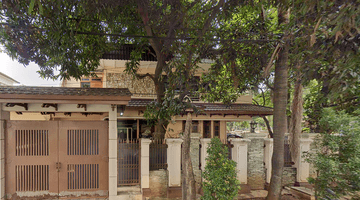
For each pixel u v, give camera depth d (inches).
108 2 207.3
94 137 254.7
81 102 225.8
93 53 333.7
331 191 198.7
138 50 374.0
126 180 293.0
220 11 253.6
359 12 130.0
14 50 211.9
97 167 254.8
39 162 243.3
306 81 229.3
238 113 445.1
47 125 245.3
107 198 254.5
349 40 169.8
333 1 150.3
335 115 195.2
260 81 360.5
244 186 325.4
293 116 273.1
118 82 521.0
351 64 158.6
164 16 257.4
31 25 203.2
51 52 201.8
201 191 313.6
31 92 215.2
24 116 445.7
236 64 354.9
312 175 360.8
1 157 231.9
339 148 195.0
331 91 178.1
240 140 330.3
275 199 252.5
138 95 507.5
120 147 294.8
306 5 163.8
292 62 244.2
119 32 324.8
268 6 268.8
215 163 223.3
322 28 178.4
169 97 265.4
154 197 303.4
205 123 554.9
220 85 404.8
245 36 290.8
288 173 353.1
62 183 246.5
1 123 232.8
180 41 276.7
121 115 438.3
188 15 257.1
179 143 312.8
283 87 262.2
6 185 236.5
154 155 313.3
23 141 241.1
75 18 215.0
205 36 244.5
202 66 485.4
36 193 242.1
